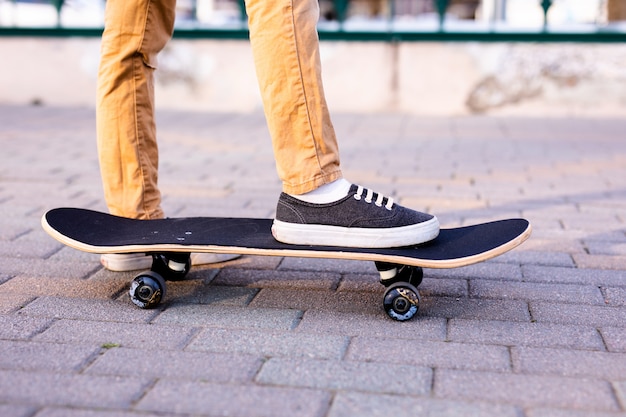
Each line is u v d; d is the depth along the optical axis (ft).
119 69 8.14
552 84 21.04
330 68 21.80
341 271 8.73
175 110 22.08
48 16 24.57
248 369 6.10
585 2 23.04
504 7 24.38
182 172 14.24
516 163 15.14
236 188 12.97
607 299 7.85
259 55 7.15
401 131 18.88
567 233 10.40
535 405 5.53
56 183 13.21
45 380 5.87
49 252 9.37
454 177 13.92
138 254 8.66
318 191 7.30
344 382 5.88
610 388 5.80
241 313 7.42
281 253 7.11
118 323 7.11
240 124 19.86
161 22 8.28
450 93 21.49
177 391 5.71
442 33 21.11
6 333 6.82
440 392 5.73
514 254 9.44
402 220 7.33
